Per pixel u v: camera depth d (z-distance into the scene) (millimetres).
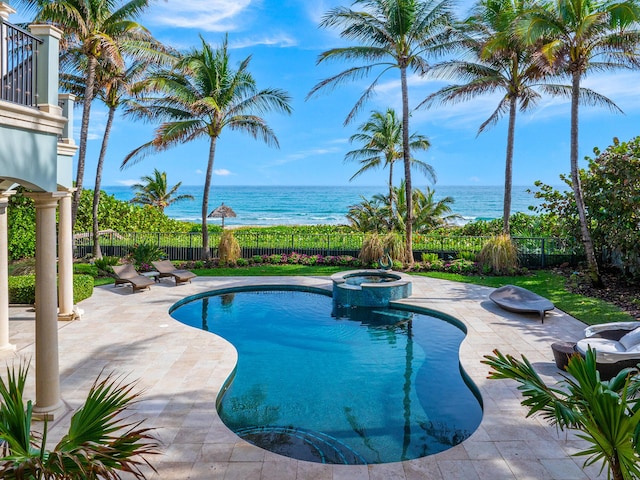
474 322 10125
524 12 12719
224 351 8094
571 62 12898
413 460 4695
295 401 6578
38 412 5535
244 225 58875
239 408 6355
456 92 17812
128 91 17812
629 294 12383
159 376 6910
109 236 20016
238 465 4582
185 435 5156
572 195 15773
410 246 17859
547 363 7480
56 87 5684
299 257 18938
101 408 2977
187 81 18766
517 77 17109
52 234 5664
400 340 9508
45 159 5504
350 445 5367
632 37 12516
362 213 26266
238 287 14219
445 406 6398
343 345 9211
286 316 11453
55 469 2582
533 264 17422
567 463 4605
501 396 6242
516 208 78375
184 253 19688
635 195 12977
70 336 8977
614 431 2646
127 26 15602
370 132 27531
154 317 10453
